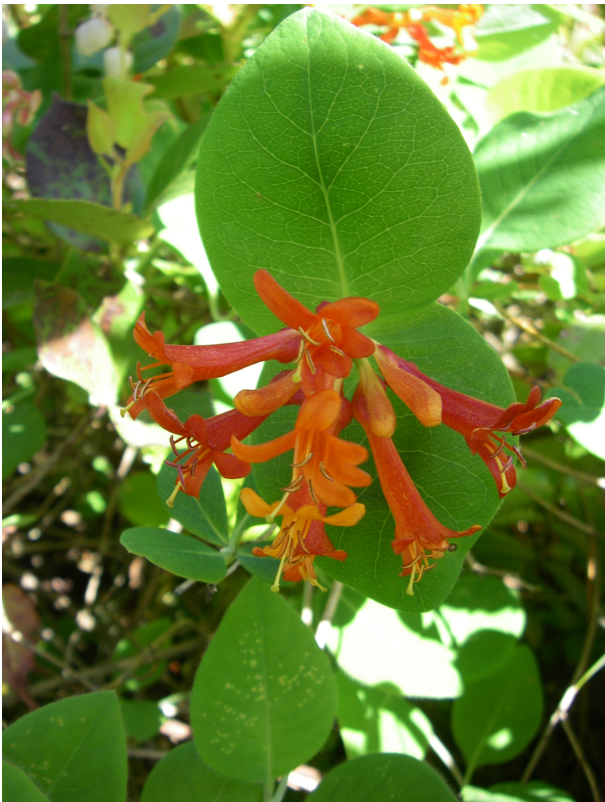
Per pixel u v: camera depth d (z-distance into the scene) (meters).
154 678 0.32
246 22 0.30
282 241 0.17
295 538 0.15
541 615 0.33
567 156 0.23
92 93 0.33
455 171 0.16
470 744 0.26
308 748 0.15
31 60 0.33
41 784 0.15
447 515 0.17
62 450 0.31
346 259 0.17
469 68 0.30
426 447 0.17
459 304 0.25
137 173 0.29
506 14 0.29
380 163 0.16
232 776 0.15
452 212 0.16
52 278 0.29
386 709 0.25
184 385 0.15
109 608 0.36
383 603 0.17
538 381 0.31
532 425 0.15
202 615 0.35
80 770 0.15
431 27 0.30
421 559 0.16
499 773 0.32
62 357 0.25
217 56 0.34
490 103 0.27
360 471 0.14
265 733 0.15
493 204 0.24
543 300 0.34
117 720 0.16
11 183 0.34
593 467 0.32
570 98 0.26
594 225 0.23
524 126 0.24
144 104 0.28
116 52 0.28
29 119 0.29
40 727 0.15
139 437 0.25
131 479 0.35
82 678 0.29
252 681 0.15
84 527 0.39
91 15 0.30
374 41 0.15
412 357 0.18
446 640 0.24
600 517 0.33
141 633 0.33
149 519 0.35
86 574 0.40
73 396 0.33
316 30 0.15
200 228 0.17
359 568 0.17
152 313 0.27
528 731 0.26
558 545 0.34
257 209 0.16
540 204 0.23
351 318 0.14
